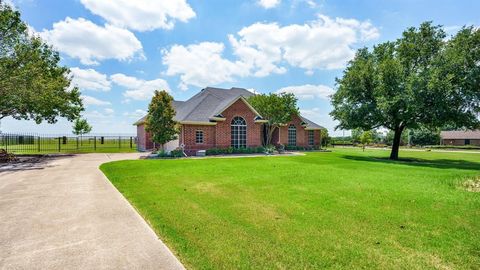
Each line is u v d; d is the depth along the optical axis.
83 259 3.94
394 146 24.62
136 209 6.68
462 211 6.57
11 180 10.90
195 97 32.81
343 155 25.86
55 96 22.58
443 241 4.73
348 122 24.25
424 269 3.74
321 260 3.98
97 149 34.00
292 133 34.19
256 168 14.51
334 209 6.66
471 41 20.12
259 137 28.27
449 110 20.52
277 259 4.00
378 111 22.52
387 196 8.09
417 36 23.69
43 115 23.77
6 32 18.94
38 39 22.75
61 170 13.87
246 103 27.22
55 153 26.58
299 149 33.91
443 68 20.33
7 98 18.75
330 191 8.76
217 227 5.35
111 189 9.05
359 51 26.66
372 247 4.46
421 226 5.50
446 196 8.15
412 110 20.42
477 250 4.37
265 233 5.05
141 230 5.18
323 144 47.34
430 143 60.44
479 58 19.98
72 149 33.41
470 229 5.34
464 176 12.49
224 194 8.28
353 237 4.88
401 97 20.56
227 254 4.15
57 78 23.80
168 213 6.27
